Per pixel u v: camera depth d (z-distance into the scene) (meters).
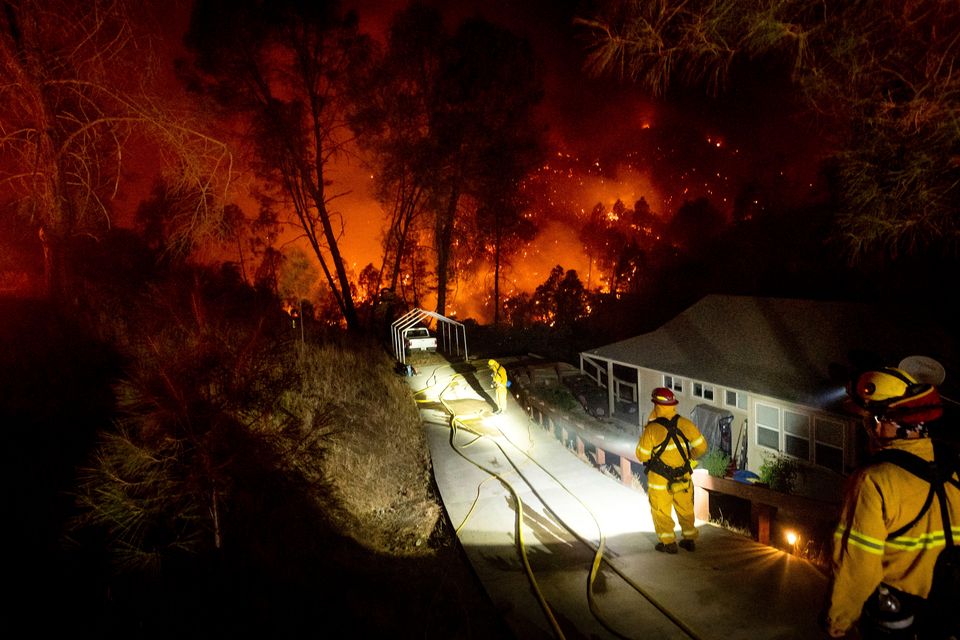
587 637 4.97
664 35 5.49
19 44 10.34
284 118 25.77
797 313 17.91
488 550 7.08
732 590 5.57
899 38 5.72
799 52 5.64
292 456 6.82
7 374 8.02
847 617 2.60
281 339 6.27
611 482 9.58
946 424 10.99
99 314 10.89
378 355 21.45
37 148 11.04
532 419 14.98
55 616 4.36
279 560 5.89
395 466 10.98
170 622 4.61
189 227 12.16
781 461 15.61
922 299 15.53
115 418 7.35
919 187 5.96
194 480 5.30
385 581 6.48
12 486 5.63
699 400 18.31
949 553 2.45
